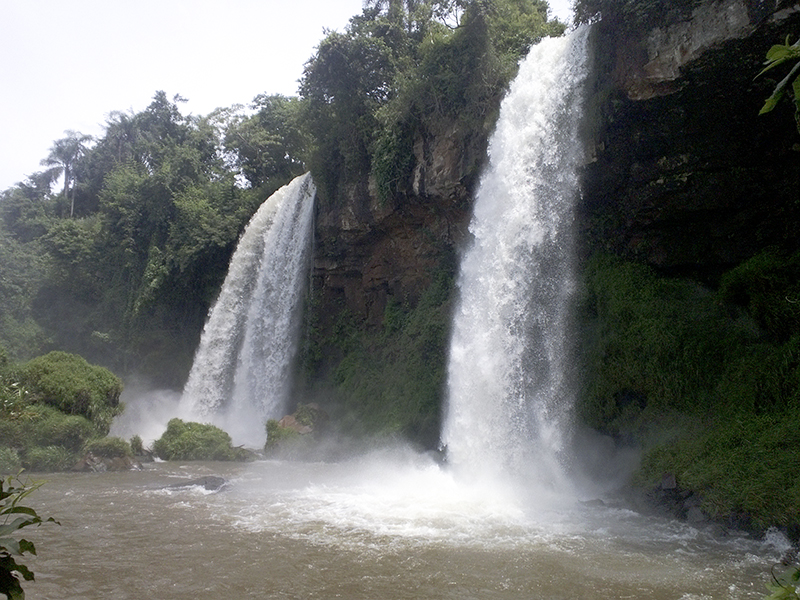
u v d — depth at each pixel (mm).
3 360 19125
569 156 15289
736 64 12172
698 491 10297
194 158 39562
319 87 24641
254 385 27312
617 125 14438
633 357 13328
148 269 35500
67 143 62062
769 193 13164
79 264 39906
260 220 30453
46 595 6293
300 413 21453
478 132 18625
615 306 14180
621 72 13984
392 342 22781
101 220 42469
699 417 11805
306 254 26688
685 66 12742
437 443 17828
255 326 27984
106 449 16406
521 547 8250
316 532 8992
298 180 28547
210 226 33344
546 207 15641
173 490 12594
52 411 17297
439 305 20656
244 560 7570
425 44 20516
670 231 14703
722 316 12898
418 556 7777
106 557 7676
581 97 15062
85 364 19547
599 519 10094
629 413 13086
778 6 11227
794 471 9359
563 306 15055
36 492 12344
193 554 7828
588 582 6848
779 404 10812
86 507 10797
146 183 38500
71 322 39094
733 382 11688
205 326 30031
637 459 12414
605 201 15508
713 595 6461
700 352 12477
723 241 14039
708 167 13602
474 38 18875
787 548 8398
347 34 23812
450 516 10094
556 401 14352
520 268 15805
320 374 25906
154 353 33688
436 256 21516
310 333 26188
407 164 20875
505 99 17219
